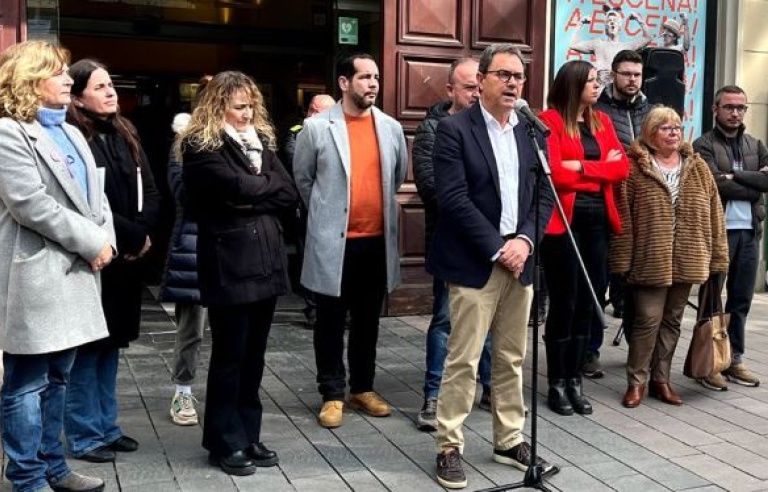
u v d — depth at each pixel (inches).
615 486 140.6
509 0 266.1
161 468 144.5
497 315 145.9
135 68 348.8
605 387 195.8
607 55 285.6
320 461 149.3
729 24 297.4
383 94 254.8
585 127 176.2
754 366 215.8
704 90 301.1
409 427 166.9
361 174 167.6
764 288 316.8
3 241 120.0
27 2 221.8
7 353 120.5
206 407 144.1
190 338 164.1
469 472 145.9
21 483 123.3
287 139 245.3
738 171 197.5
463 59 169.2
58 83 123.6
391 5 253.3
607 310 270.8
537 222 134.6
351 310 173.0
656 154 184.4
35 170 118.5
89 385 144.8
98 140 140.3
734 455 154.9
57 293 120.2
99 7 333.7
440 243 143.5
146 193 148.7
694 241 179.8
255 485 138.5
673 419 174.4
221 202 136.9
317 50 354.3
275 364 209.9
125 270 143.6
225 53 355.6
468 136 140.6
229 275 136.9
